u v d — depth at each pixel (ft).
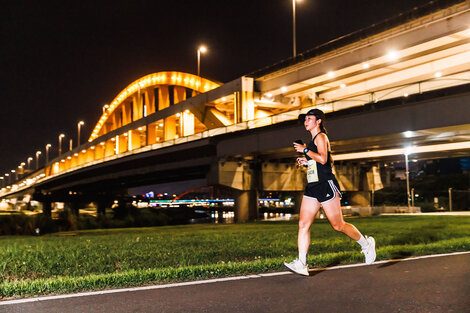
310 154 16.26
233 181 125.90
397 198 290.35
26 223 89.15
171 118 198.80
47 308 13.11
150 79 264.52
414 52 101.71
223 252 26.18
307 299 13.70
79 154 355.36
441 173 397.60
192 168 155.33
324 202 16.30
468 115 70.38
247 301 13.61
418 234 38.70
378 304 12.97
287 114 107.76
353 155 124.36
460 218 83.51
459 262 20.34
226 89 148.25
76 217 115.55
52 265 21.98
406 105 79.15
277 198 469.16
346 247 28.27
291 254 25.16
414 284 15.55
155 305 13.32
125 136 262.67
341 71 117.80
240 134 116.57
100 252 27.20
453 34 90.27
